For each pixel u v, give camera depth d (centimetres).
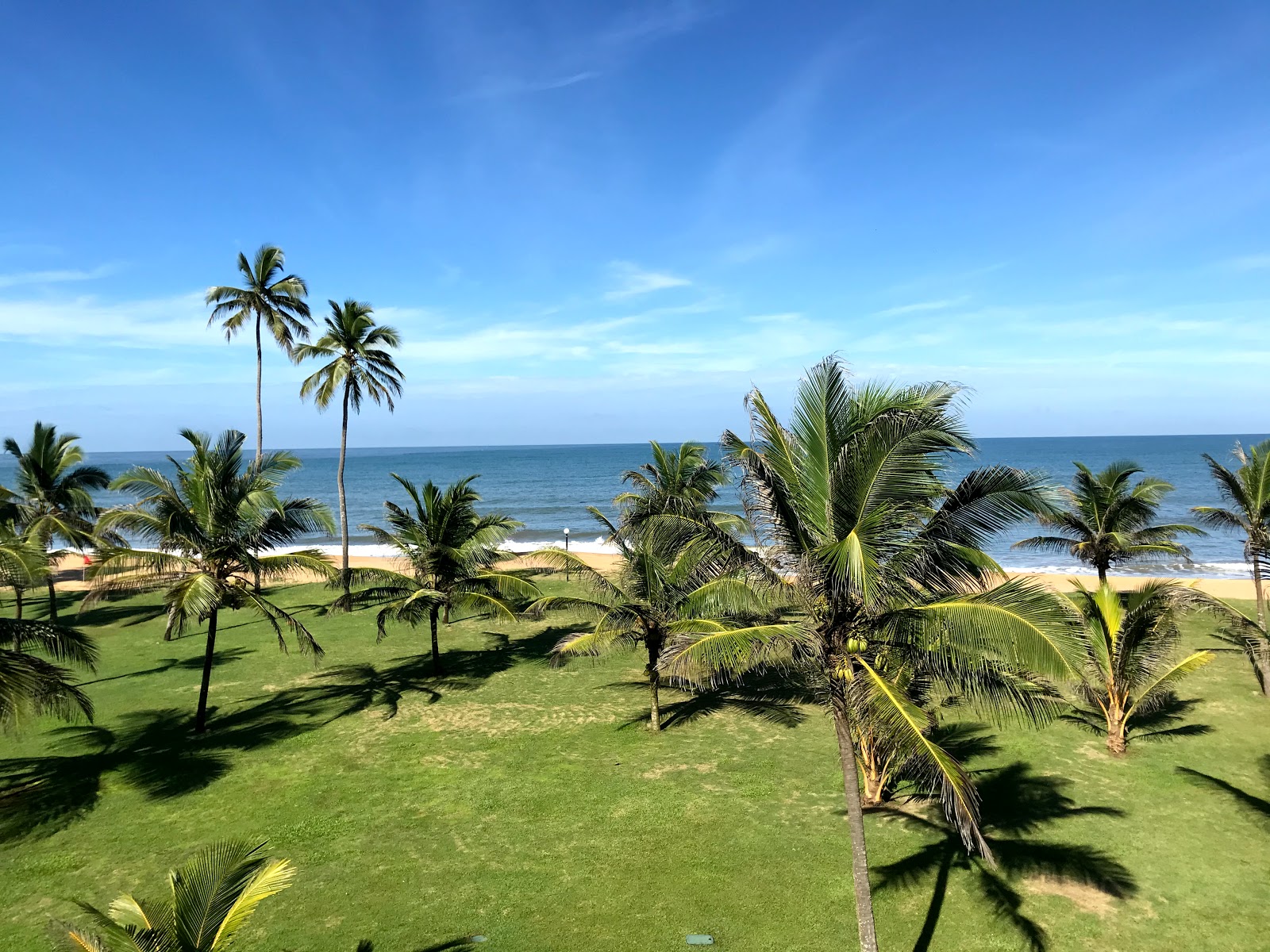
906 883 1091
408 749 1633
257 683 2123
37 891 1094
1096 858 1139
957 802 723
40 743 1677
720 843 1213
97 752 1622
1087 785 1393
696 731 1736
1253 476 2128
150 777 1491
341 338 3312
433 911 1041
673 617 1697
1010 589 815
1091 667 1550
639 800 1370
